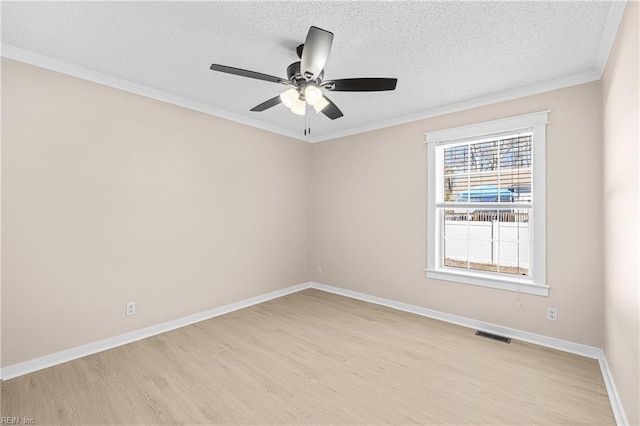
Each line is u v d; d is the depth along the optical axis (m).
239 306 3.76
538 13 1.77
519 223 2.95
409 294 3.64
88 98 2.56
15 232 2.22
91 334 2.58
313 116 3.71
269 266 4.14
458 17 1.82
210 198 3.46
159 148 3.02
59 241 2.42
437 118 3.40
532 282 2.81
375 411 1.88
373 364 2.43
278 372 2.30
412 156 3.61
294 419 1.80
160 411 1.86
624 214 1.71
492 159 3.10
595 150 2.49
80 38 2.08
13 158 2.21
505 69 2.47
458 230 3.35
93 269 2.60
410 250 3.63
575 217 2.59
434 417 1.82
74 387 2.09
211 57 2.34
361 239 4.11
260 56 2.32
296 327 3.17
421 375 2.27
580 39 2.03
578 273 2.58
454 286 3.29
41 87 2.33
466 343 2.79
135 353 2.59
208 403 1.94
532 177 2.79
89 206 2.57
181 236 3.20
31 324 2.29
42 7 1.75
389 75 2.58
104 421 1.77
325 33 1.58
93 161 2.59
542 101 2.74
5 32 2.00
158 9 1.77
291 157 4.43
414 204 3.59
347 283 4.28
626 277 1.67
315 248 4.70
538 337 2.78
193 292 3.30
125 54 2.29
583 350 2.56
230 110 3.54
